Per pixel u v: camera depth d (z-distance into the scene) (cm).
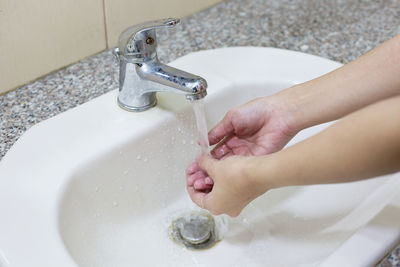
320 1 95
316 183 42
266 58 73
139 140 60
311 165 40
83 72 72
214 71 71
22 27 64
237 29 85
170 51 78
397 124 35
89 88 69
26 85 69
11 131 61
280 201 69
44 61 69
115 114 62
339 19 89
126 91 61
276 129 59
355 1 96
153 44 56
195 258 63
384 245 45
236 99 70
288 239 63
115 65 74
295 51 76
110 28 74
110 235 60
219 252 63
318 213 65
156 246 63
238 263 62
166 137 63
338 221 61
